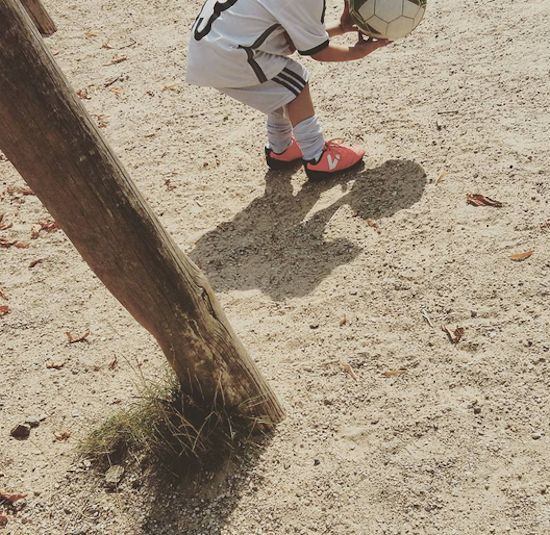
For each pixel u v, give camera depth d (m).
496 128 3.55
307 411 2.84
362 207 3.38
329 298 3.11
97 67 4.50
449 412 2.77
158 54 4.52
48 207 2.45
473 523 2.57
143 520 2.69
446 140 3.56
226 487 2.71
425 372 2.87
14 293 3.37
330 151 3.49
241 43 3.22
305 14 3.19
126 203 2.47
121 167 2.47
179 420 2.76
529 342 2.87
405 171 3.47
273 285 3.21
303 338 3.02
